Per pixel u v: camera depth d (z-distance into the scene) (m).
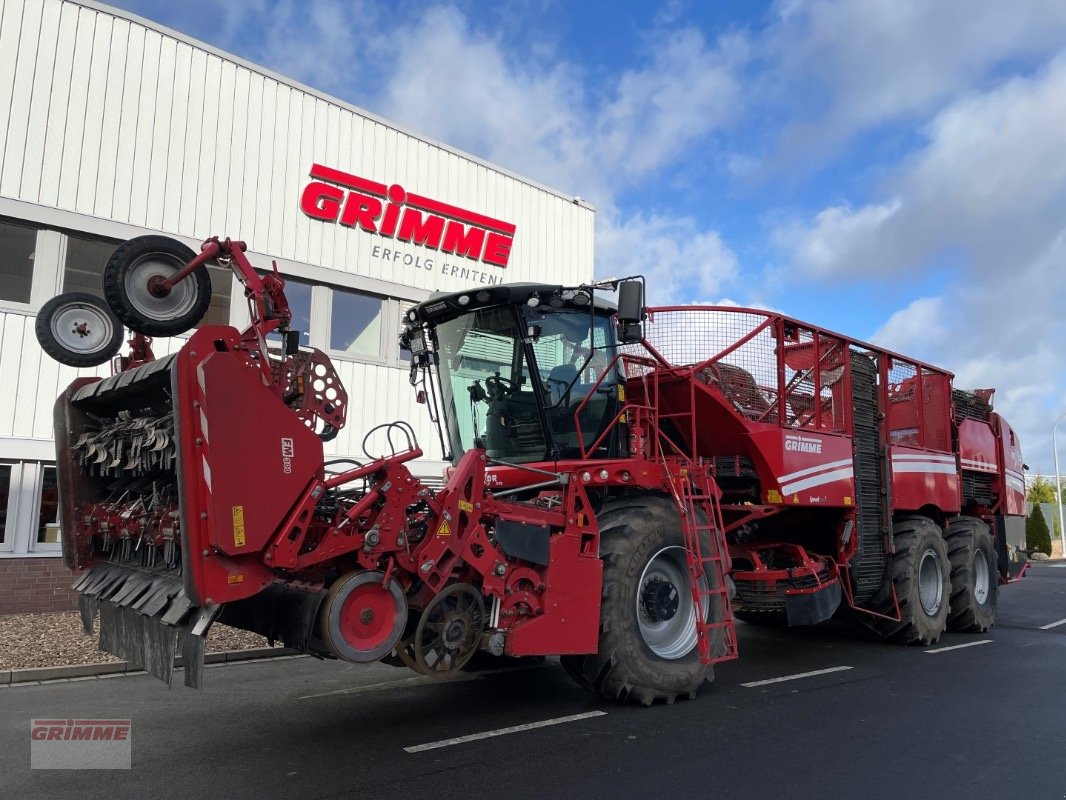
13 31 9.70
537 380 6.05
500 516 5.03
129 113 10.56
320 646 4.39
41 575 9.74
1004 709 5.75
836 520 7.91
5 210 9.48
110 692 6.20
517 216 15.17
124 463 5.04
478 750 4.63
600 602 5.44
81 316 5.51
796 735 5.01
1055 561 32.34
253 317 4.40
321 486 4.24
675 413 7.14
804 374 7.59
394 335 13.26
